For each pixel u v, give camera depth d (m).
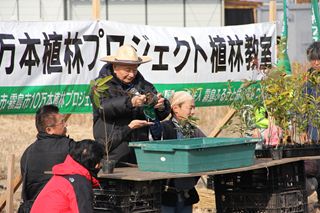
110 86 7.47
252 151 7.35
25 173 7.07
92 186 6.47
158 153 6.87
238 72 10.84
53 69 8.97
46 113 7.14
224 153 7.01
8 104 8.70
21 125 20.33
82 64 9.17
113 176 6.59
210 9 38.88
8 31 8.67
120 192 6.71
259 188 7.96
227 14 40.19
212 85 10.52
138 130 7.61
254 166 7.28
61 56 9.02
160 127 7.74
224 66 10.66
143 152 6.99
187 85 10.23
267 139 8.13
